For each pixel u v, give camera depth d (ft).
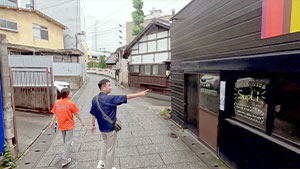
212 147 13.55
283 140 7.59
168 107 29.63
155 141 15.56
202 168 11.31
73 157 12.55
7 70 11.27
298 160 6.74
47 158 12.37
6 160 10.96
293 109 7.23
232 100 11.14
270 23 7.88
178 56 20.16
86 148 13.97
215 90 13.07
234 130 10.69
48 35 50.26
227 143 11.44
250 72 9.48
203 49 14.52
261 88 8.82
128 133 17.47
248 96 9.75
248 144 9.51
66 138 11.52
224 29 11.59
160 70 38.55
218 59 11.78
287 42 7.14
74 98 35.99
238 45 10.23
